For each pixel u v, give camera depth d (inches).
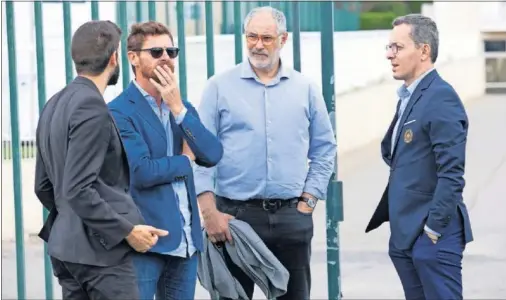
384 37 813.2
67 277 272.2
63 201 264.7
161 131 295.6
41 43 376.2
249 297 338.0
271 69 328.8
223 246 328.2
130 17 382.3
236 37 364.8
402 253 311.9
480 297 471.2
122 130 289.0
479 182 644.1
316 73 555.5
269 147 326.3
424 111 299.6
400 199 306.5
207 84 332.2
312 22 547.5
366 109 798.5
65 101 261.9
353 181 729.0
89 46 266.8
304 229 331.0
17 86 381.7
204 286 329.4
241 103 327.6
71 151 254.5
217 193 333.1
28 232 564.1
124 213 263.1
